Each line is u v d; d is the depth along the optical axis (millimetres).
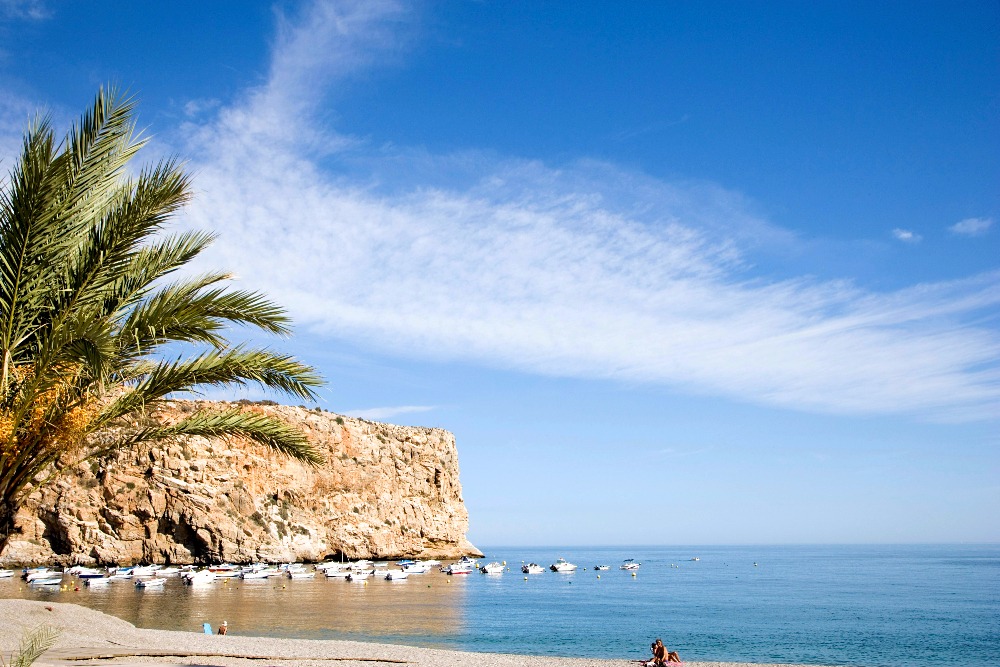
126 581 76500
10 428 9297
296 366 11477
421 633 43438
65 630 25906
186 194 9984
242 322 10945
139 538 88438
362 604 59844
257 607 55031
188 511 91062
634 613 62062
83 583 71938
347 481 112062
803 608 67938
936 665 35562
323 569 93312
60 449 10141
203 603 57031
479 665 26078
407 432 126500
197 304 10266
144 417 11305
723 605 70875
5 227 9062
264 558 94625
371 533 111562
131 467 90375
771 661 36656
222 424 12180
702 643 43312
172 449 92938
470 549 133625
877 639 45188
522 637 44188
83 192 9398
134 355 10312
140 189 9688
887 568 171875
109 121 9477
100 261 9680
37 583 71562
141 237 9922
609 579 120438
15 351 9695
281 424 12438
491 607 64188
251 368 11203
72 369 9789
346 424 115750
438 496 125938
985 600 77562
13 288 9180
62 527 84125
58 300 9719
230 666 21359
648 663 27328
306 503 105438
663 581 115625
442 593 75562
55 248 9391
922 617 59469
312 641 31234
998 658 37938
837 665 35312
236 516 95812
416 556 118500
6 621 24969
